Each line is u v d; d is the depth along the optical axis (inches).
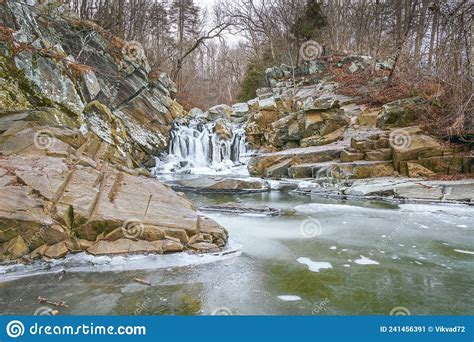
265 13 1348.4
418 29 854.5
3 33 473.7
